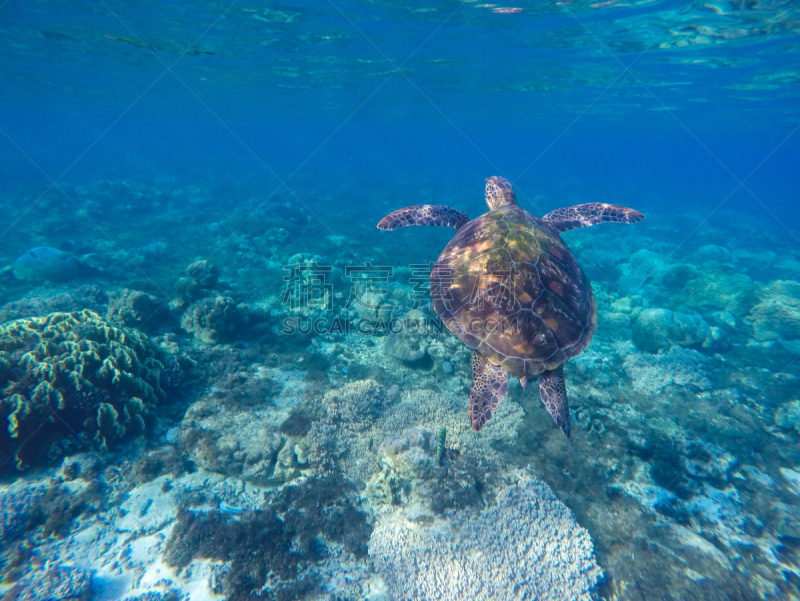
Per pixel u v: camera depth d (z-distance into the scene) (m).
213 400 8.39
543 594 5.43
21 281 14.22
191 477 6.81
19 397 6.33
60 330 7.75
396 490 6.66
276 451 7.18
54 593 4.91
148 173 50.16
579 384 10.36
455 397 9.06
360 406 8.13
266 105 52.75
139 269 16.86
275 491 6.71
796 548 6.26
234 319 10.95
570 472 7.37
